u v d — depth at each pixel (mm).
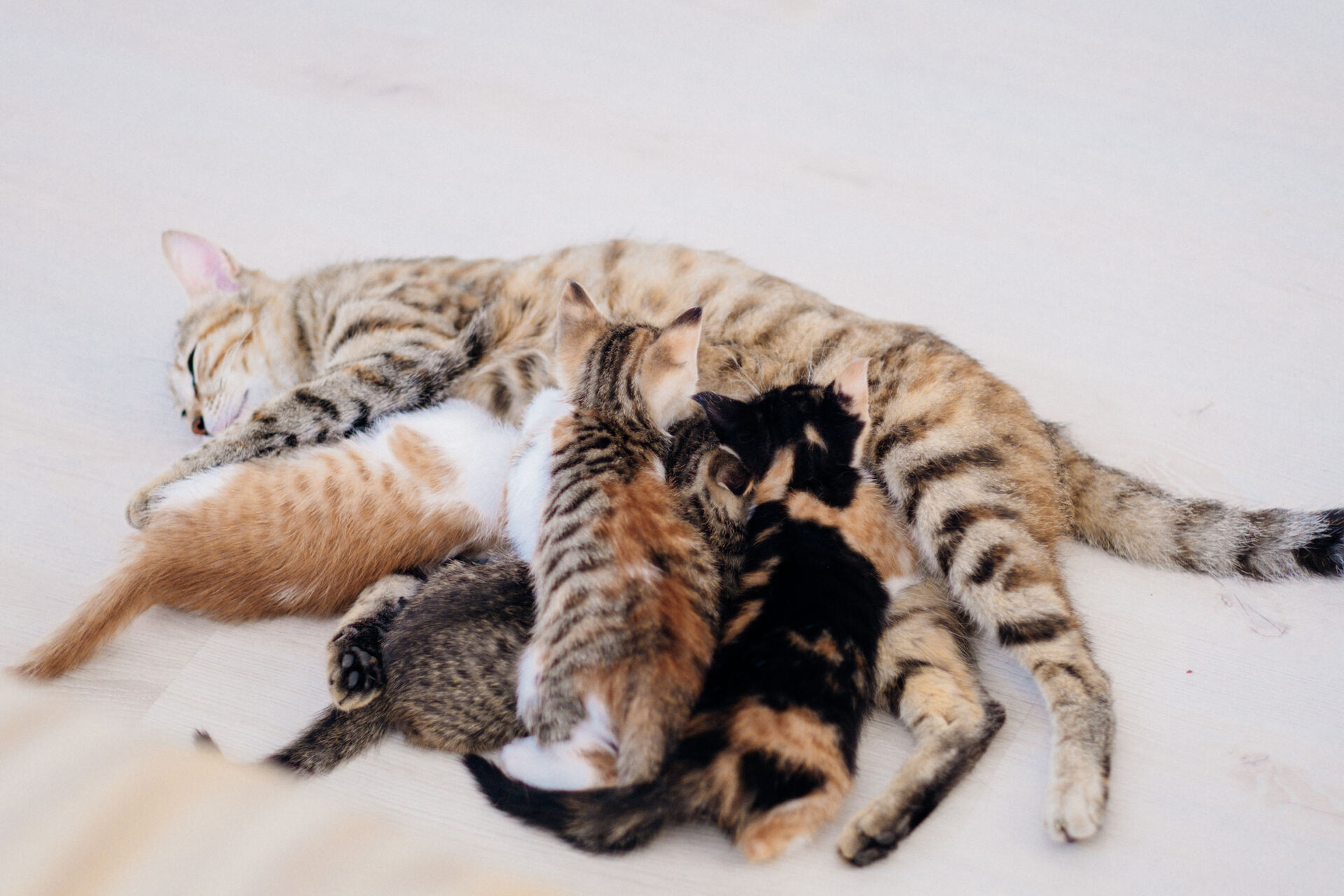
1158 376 2264
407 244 2652
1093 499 1910
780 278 2326
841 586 1651
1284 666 1723
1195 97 3004
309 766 1568
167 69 3248
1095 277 2512
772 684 1482
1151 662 1731
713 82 3137
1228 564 1844
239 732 1665
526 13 3414
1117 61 3135
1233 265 2527
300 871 589
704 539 1733
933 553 1795
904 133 2939
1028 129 2934
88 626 1713
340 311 2293
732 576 1748
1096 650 1751
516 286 2285
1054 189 2754
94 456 2160
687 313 1947
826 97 3066
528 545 1779
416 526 1903
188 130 3027
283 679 1743
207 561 1790
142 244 2682
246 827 616
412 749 1621
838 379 1856
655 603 1543
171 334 2449
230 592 1809
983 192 2754
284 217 2742
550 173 2854
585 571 1606
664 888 1441
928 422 1844
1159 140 2877
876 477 1862
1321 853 1483
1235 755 1602
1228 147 2842
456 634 1621
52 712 679
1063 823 1475
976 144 2896
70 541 1977
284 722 1682
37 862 553
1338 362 2285
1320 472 2051
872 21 3338
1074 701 1597
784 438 1831
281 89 3164
